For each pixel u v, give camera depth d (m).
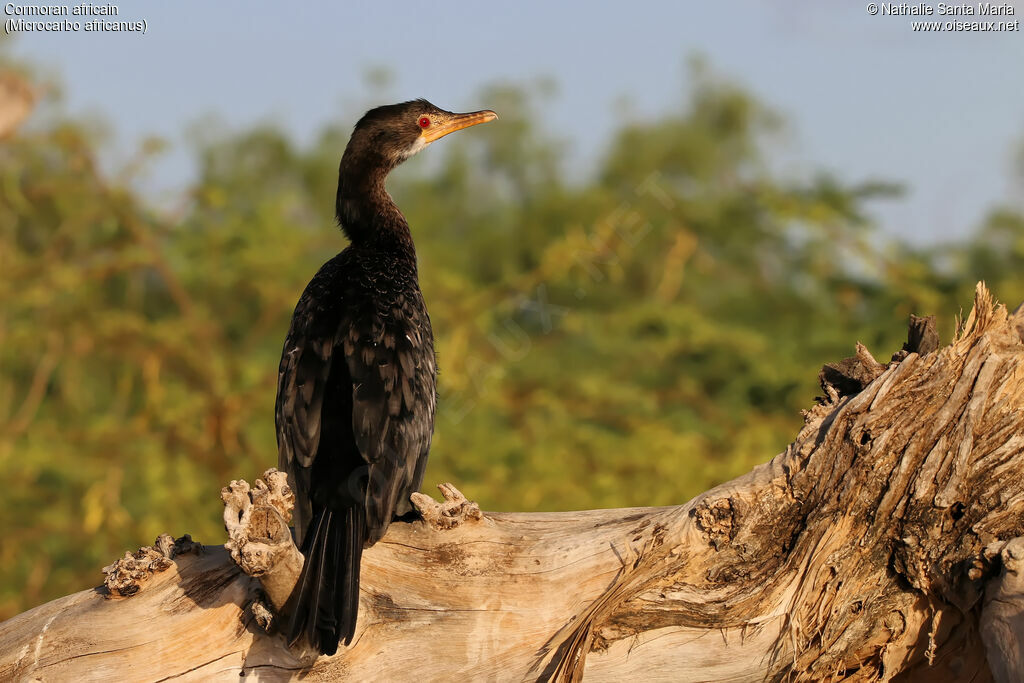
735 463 12.28
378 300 7.33
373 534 6.30
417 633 6.22
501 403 13.45
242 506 5.62
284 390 7.09
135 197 13.90
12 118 12.49
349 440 6.69
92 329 13.37
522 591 6.25
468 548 6.34
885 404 6.04
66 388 13.82
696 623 6.08
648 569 6.10
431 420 7.37
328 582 5.87
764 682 6.14
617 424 13.80
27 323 13.52
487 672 6.21
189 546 6.42
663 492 11.84
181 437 12.65
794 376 14.25
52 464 12.48
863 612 6.01
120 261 13.72
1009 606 5.59
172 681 6.18
